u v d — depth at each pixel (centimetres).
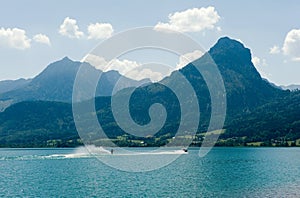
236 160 14275
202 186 7338
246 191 6619
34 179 8975
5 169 11450
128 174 9519
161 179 8462
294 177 8756
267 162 13438
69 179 8812
